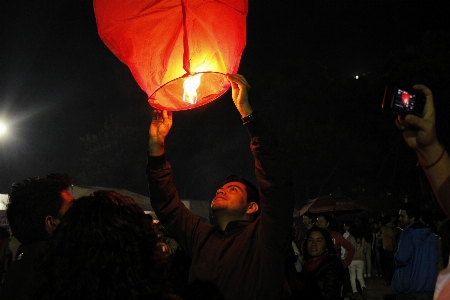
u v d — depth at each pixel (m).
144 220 1.81
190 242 3.04
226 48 2.48
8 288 2.45
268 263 2.66
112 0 2.46
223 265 2.76
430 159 1.56
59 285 1.65
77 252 1.67
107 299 1.63
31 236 2.71
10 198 2.79
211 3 2.39
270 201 2.65
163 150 3.05
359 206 16.12
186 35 2.35
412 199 31.53
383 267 15.58
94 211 1.72
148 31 2.45
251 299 2.65
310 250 4.75
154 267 1.75
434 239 5.70
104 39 2.52
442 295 1.43
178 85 2.54
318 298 4.46
